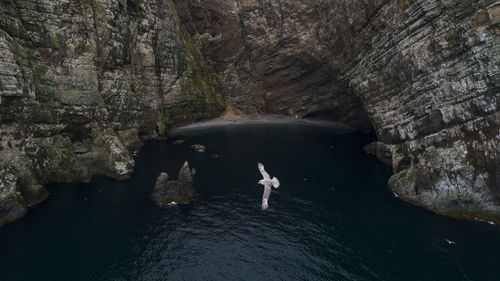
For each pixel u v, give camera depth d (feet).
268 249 85.30
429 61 112.78
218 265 79.10
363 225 95.71
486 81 93.30
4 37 114.73
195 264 79.36
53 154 132.46
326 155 174.60
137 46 211.41
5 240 87.04
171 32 249.34
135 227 95.55
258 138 226.38
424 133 117.08
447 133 106.11
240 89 324.80
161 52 238.48
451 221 94.63
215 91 313.12
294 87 300.20
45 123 132.98
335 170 147.43
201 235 91.97
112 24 177.88
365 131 247.91
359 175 139.33
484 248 81.15
